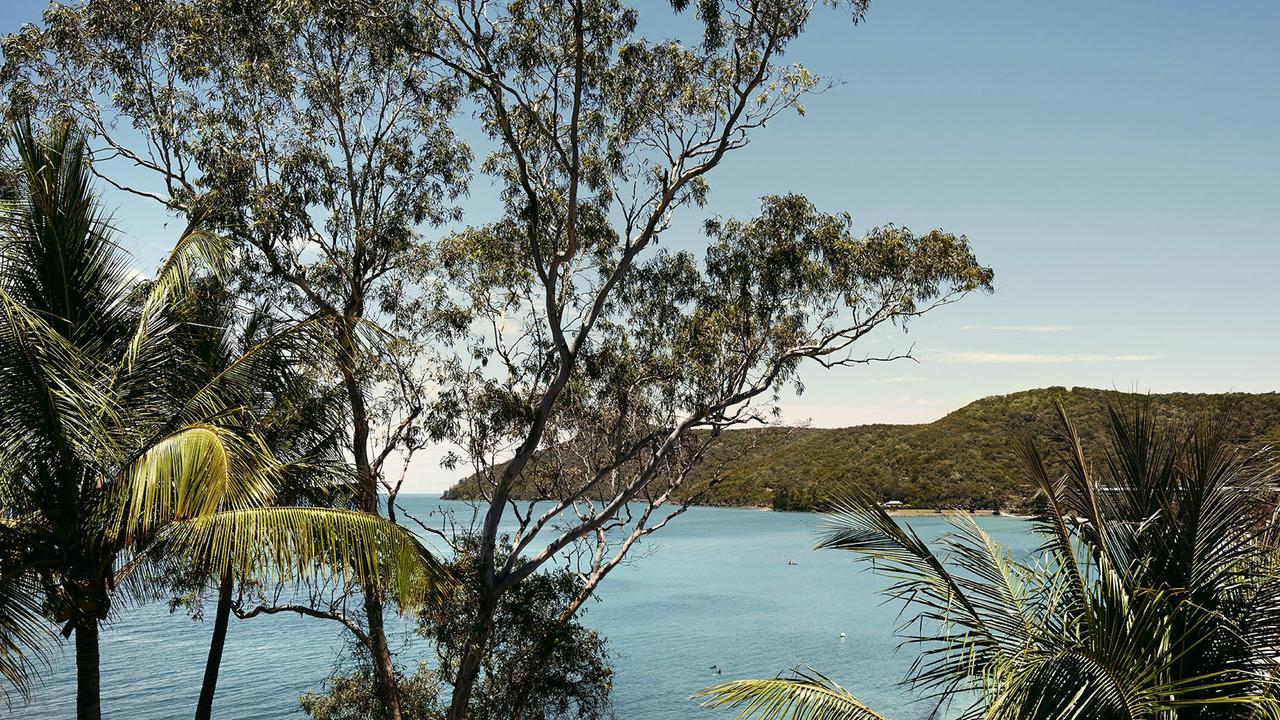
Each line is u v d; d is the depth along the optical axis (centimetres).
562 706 1883
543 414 1806
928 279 1923
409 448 1831
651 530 2055
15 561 948
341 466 1185
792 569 9181
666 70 1792
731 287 2002
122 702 3606
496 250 1972
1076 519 809
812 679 789
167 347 1133
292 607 1666
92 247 1105
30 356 891
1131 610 694
